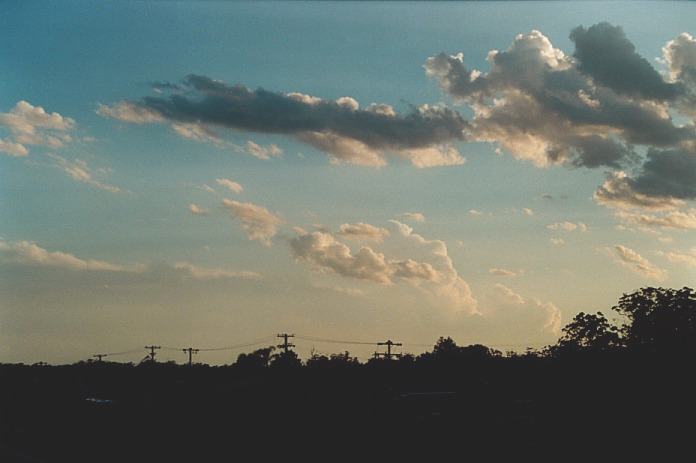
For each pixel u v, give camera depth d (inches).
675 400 1680.6
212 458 1820.9
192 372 4522.6
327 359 3646.7
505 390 2353.6
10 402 3892.7
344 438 2086.6
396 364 3683.6
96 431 2551.7
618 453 1669.5
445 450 1856.5
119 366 5251.0
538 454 1743.4
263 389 2942.9
